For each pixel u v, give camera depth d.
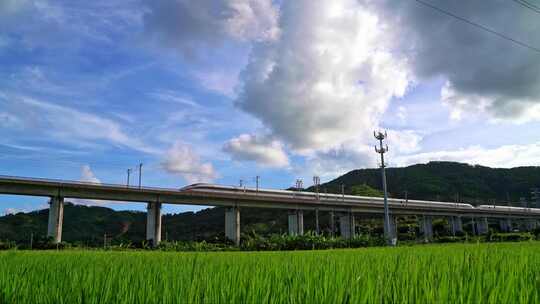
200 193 70.19
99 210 109.75
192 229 110.94
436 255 9.59
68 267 6.89
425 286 3.75
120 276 5.18
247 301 3.54
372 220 124.31
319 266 6.60
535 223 148.88
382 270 5.49
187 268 6.39
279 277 4.82
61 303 3.73
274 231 103.94
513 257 7.77
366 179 197.62
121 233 100.50
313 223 118.88
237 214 74.50
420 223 108.94
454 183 189.50
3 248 46.91
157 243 63.44
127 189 63.97
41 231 86.50
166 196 68.44
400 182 189.38
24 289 4.27
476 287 3.63
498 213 123.44
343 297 3.48
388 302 3.43
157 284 4.41
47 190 57.31
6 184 53.78
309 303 3.38
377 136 58.84
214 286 4.20
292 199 80.38
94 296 3.85
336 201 87.31
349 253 15.02
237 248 55.56
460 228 111.00
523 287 3.60
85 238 90.75
